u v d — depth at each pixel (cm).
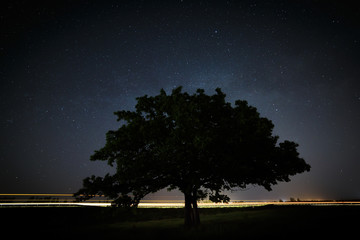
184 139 1487
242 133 1468
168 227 1822
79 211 3094
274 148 1602
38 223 2581
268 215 2025
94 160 1692
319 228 1266
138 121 1739
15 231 2117
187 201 1781
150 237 1346
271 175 1592
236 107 1775
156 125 1655
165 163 1547
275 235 1160
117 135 1750
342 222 1402
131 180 1628
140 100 1833
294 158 1561
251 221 1731
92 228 2033
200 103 1731
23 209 3019
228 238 1166
